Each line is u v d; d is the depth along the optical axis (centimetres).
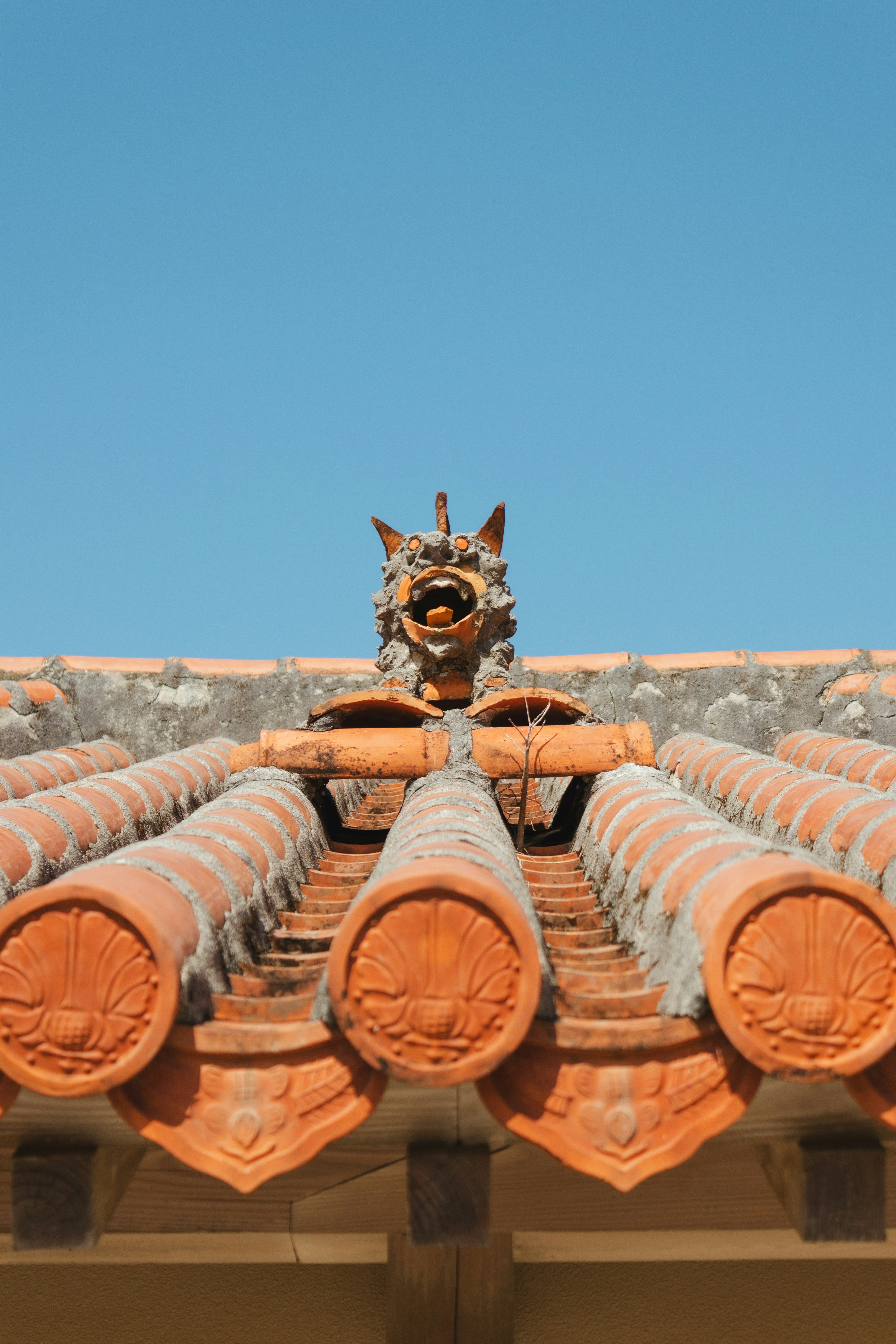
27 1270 313
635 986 235
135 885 216
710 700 605
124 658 619
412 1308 283
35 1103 207
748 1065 198
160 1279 313
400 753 412
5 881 302
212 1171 193
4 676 598
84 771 503
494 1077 198
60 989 191
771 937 192
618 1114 196
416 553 568
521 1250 261
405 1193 230
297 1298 311
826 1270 313
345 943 191
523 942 191
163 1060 199
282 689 616
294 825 376
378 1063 188
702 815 316
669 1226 229
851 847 314
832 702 594
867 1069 197
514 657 616
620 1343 303
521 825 400
